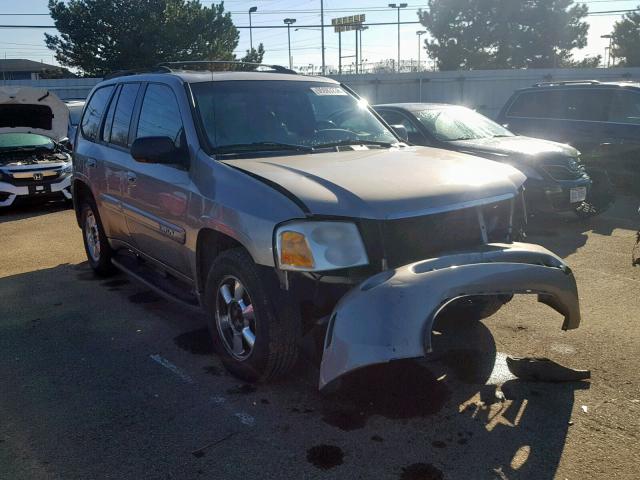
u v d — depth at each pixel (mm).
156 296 5871
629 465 3049
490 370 4078
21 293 6055
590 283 5945
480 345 4480
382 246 3359
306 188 3516
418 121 8789
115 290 6090
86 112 6582
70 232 9211
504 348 4430
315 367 4090
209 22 37844
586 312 5160
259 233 3492
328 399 3738
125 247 5773
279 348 3598
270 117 4637
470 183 3764
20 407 3750
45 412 3684
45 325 5145
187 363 4332
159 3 37312
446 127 8836
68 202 11977
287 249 3361
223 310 4012
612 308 5250
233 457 3182
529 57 51312
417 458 3139
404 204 3420
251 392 3855
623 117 9945
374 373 4027
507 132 9266
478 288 3186
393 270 3232
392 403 3676
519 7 49938
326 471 3051
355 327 3100
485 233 3752
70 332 4969
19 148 12227
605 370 4074
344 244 3326
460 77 37406
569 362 4207
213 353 4496
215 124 4387
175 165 4441
